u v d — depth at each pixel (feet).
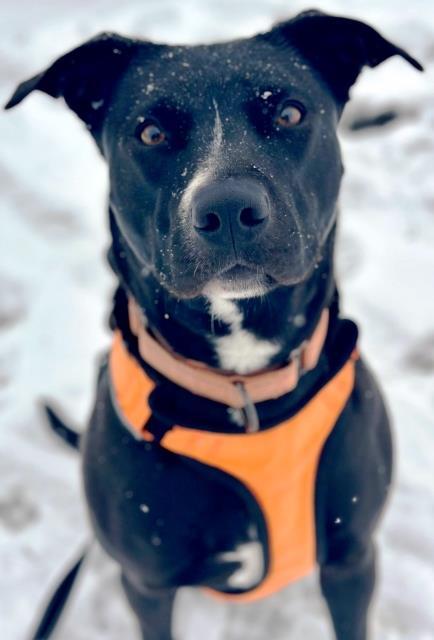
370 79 4.58
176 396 2.03
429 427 3.05
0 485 3.08
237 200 1.72
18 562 2.88
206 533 2.14
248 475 2.04
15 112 4.78
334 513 2.15
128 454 2.09
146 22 5.45
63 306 3.70
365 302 3.47
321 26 2.10
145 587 2.28
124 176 2.01
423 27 4.84
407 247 3.67
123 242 2.10
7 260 3.93
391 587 2.69
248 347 2.01
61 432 3.03
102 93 2.15
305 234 1.94
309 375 2.04
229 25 5.29
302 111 1.96
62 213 4.13
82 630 2.70
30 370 3.48
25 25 5.81
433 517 2.81
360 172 4.10
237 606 2.73
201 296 1.94
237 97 1.91
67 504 3.01
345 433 2.09
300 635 2.65
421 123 4.32
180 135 1.92
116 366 2.16
